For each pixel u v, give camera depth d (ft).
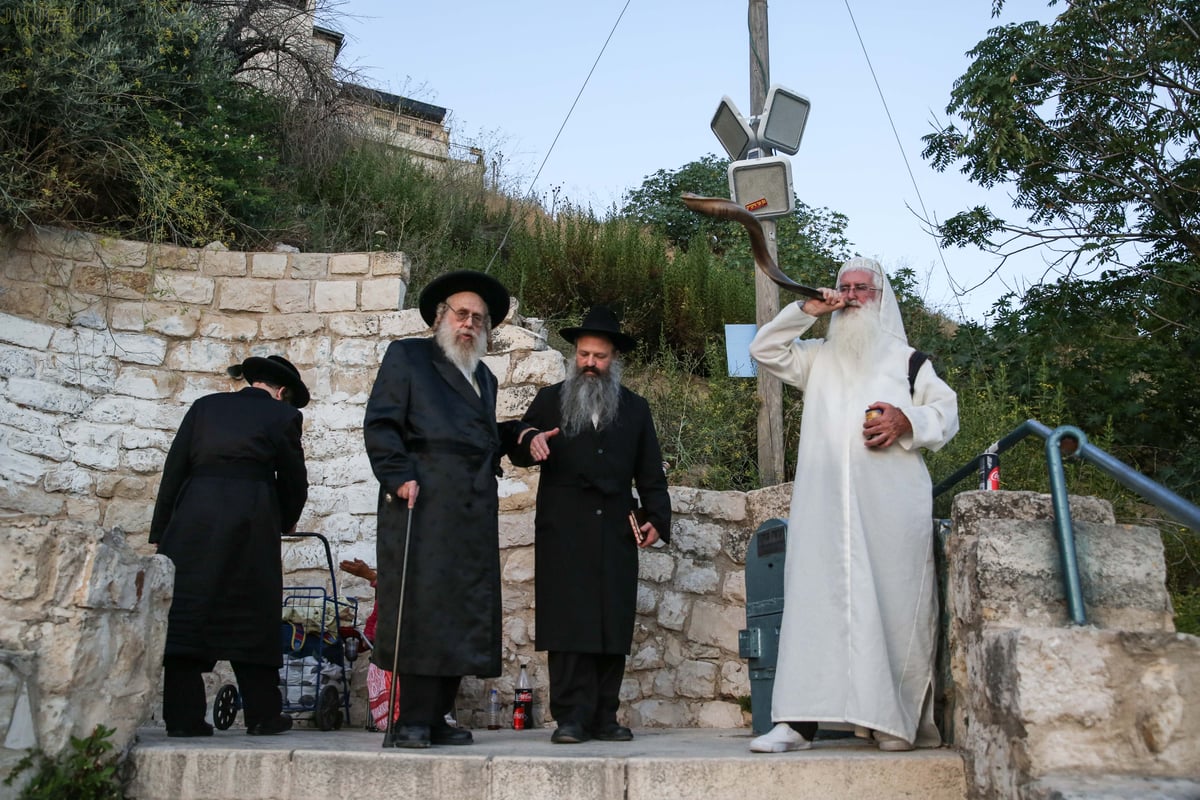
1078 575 11.04
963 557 12.19
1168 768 9.86
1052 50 29.37
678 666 21.36
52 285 24.80
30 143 25.91
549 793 11.64
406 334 25.52
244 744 13.79
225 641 15.66
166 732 15.83
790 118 26.71
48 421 23.86
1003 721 10.51
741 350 26.68
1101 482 23.24
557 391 16.60
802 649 12.66
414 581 13.91
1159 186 29.71
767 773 11.48
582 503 15.66
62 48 25.58
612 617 15.26
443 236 38.81
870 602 12.51
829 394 13.83
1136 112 29.76
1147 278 29.50
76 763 11.88
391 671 13.67
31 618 11.94
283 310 26.05
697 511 22.17
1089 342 29.58
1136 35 29.09
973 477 22.93
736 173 26.07
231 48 38.75
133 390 24.99
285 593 23.54
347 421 25.18
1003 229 31.32
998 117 29.53
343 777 12.11
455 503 14.29
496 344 24.18
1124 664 10.11
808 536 13.15
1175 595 20.17
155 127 27.73
